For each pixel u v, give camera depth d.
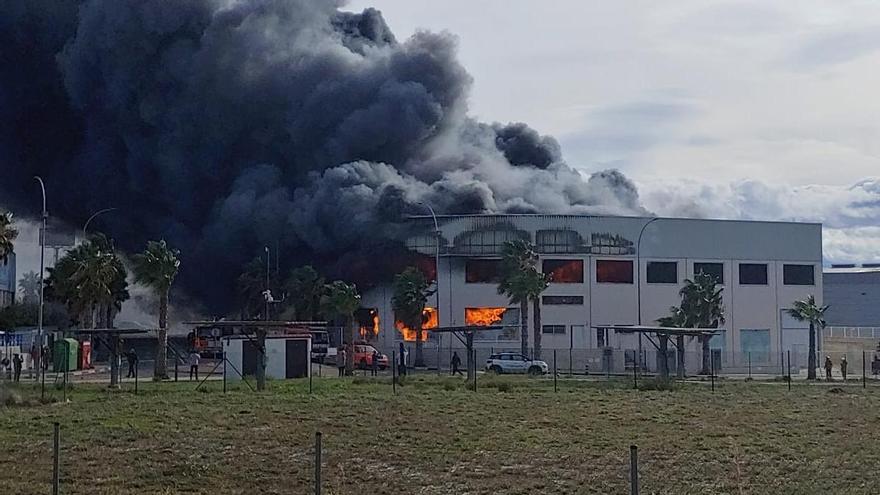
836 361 98.06
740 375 76.75
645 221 98.94
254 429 32.47
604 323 97.00
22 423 32.94
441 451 29.12
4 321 94.50
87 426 32.41
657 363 75.69
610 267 98.12
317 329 76.06
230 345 60.53
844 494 23.22
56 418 34.44
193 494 22.73
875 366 76.50
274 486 23.83
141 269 64.69
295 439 30.61
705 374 74.81
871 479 25.36
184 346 106.88
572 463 27.34
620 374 74.06
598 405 42.25
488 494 23.22
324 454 28.20
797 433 34.12
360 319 101.38
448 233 98.88
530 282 84.75
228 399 41.91
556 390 50.41
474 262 97.81
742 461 27.83
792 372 83.19
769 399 46.75
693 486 24.06
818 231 103.19
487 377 64.31
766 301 101.00
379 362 80.06
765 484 24.44
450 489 23.80
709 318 83.88
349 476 25.30
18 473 24.33
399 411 38.09
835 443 31.78
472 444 30.44
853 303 137.00
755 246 101.31
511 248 87.25
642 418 37.56
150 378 62.88
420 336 90.12
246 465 26.27
